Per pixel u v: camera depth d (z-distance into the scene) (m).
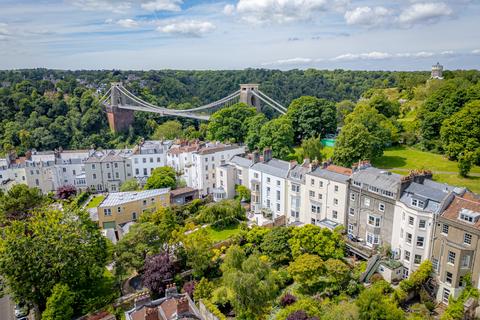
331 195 64.50
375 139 91.81
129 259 53.72
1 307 55.09
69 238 50.78
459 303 44.25
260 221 74.19
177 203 84.38
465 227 45.78
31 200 71.50
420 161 93.06
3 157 110.19
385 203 55.84
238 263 51.12
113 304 49.97
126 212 76.31
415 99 151.88
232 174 85.88
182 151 100.50
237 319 45.16
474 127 85.31
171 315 35.16
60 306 45.50
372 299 40.59
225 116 127.81
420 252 51.38
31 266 47.38
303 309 42.50
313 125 115.50
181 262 57.50
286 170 74.19
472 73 167.88
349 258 57.81
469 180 77.75
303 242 55.25
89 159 103.38
